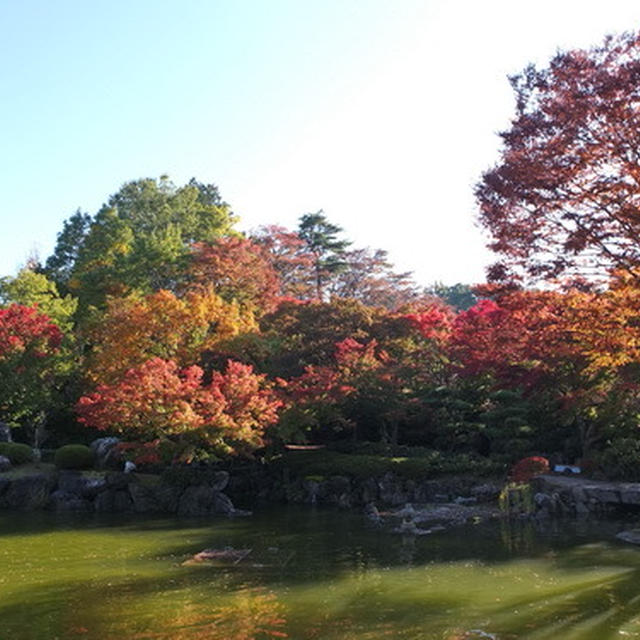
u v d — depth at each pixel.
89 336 33.19
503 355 20.45
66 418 34.62
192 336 29.53
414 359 30.34
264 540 17.38
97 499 24.52
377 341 31.53
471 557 14.58
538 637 8.88
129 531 19.23
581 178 10.45
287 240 53.81
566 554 14.65
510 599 10.92
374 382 28.00
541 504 20.72
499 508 21.69
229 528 19.64
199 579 12.78
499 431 26.36
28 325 30.72
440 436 29.78
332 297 35.75
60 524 20.77
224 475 24.31
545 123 10.45
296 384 27.73
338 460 27.16
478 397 29.17
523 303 11.92
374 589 11.77
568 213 10.61
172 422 22.84
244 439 24.36
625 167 10.02
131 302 31.77
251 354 30.02
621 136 9.87
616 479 22.84
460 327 25.91
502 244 11.41
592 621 9.55
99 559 15.02
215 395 23.61
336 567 13.75
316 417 28.25
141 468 27.27
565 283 11.71
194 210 52.75
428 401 28.09
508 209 11.23
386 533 18.27
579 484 21.66
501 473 25.67
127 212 52.91
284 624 9.62
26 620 10.06
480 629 9.29
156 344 28.94
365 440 32.19
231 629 9.41
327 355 31.34
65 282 48.91
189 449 23.36
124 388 23.36
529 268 11.30
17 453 27.69
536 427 27.39
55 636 9.19
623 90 9.49
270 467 29.08
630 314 10.63
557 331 12.14
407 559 14.48
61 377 32.78
